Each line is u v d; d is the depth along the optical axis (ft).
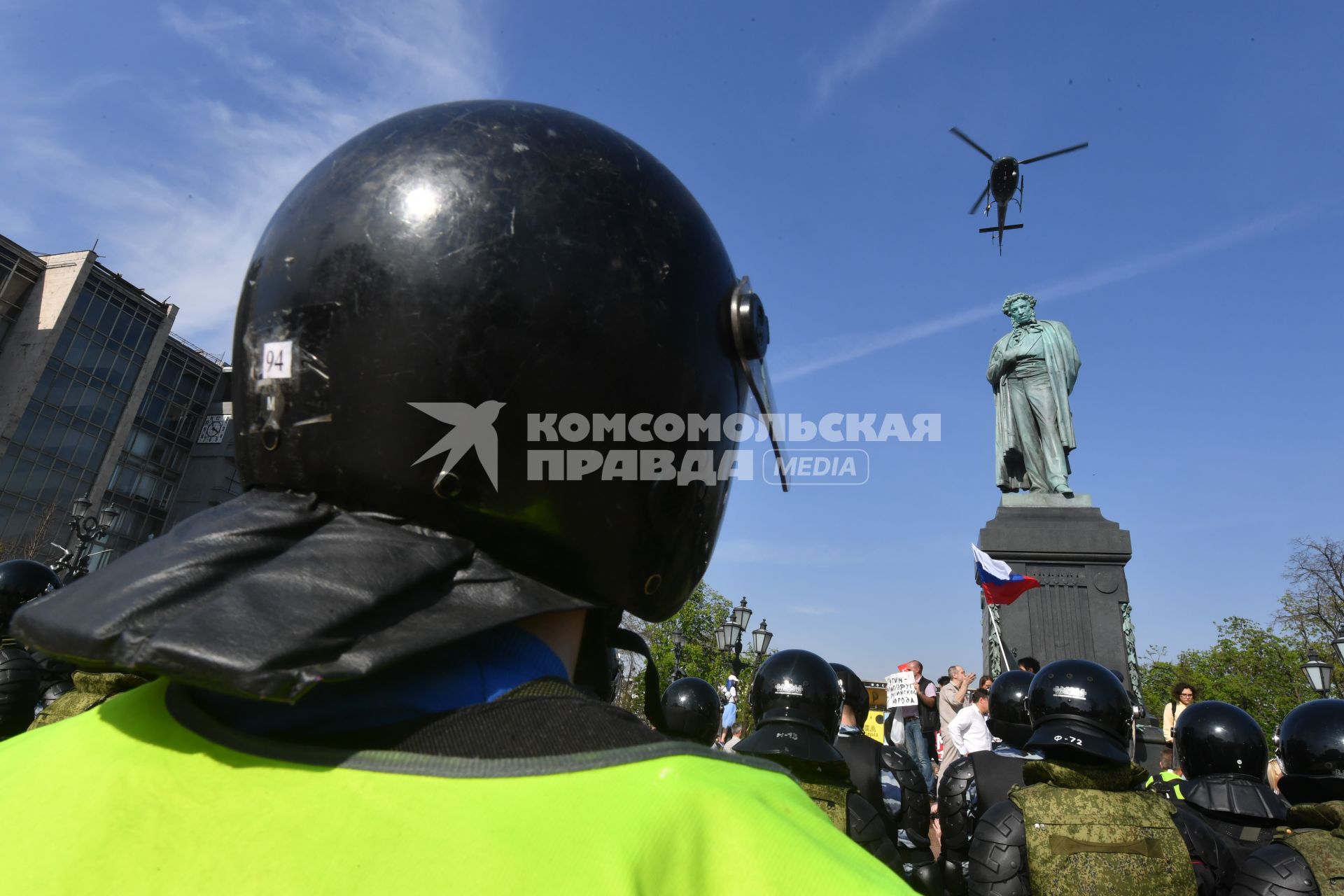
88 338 125.49
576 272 2.99
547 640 2.89
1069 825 9.34
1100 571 48.62
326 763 2.05
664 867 1.88
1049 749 10.04
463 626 2.32
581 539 2.98
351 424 2.77
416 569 2.40
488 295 2.86
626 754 2.14
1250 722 11.81
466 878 1.79
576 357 2.94
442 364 2.79
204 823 1.97
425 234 2.89
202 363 145.89
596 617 3.43
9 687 13.14
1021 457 54.65
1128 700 10.19
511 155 3.11
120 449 129.90
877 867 2.11
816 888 1.91
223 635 1.99
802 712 10.96
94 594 2.22
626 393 3.05
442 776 2.01
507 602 2.52
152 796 2.07
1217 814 11.51
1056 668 10.50
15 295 122.11
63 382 122.31
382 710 2.23
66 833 2.05
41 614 2.25
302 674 1.95
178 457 142.72
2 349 120.26
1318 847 9.43
